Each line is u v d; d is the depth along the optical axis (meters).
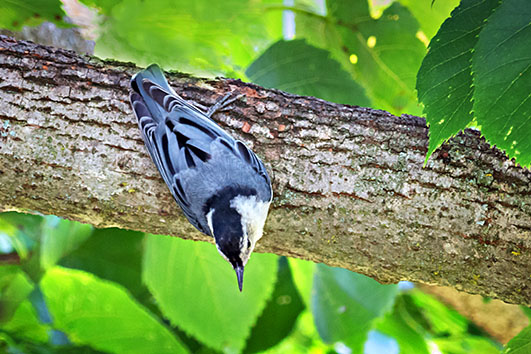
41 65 4.41
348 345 4.54
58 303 4.46
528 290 4.40
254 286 4.46
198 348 4.52
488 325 4.54
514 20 4.32
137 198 4.41
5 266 4.50
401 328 4.55
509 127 4.33
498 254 4.40
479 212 4.40
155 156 4.39
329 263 4.43
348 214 4.41
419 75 4.36
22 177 4.40
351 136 4.41
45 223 4.49
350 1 4.48
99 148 4.40
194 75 4.43
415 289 4.55
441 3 4.48
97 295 4.45
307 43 4.48
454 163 4.40
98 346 4.46
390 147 4.41
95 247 4.52
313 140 4.41
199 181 4.40
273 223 4.41
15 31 4.45
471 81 4.35
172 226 4.42
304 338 4.59
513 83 4.32
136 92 4.41
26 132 4.40
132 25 4.40
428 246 4.40
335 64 4.48
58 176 4.40
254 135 4.41
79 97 4.40
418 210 4.40
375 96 4.50
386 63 4.49
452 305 4.54
